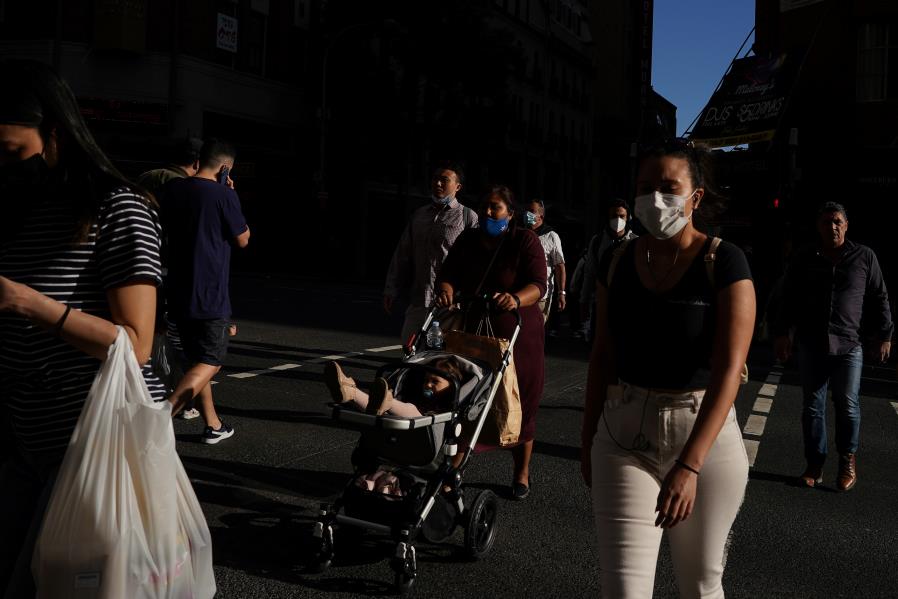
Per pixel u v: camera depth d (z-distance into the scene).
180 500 2.34
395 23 33.03
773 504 5.79
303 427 7.10
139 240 2.31
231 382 8.88
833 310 6.20
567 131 64.00
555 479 6.05
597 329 2.84
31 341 2.29
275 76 36.00
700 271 2.57
